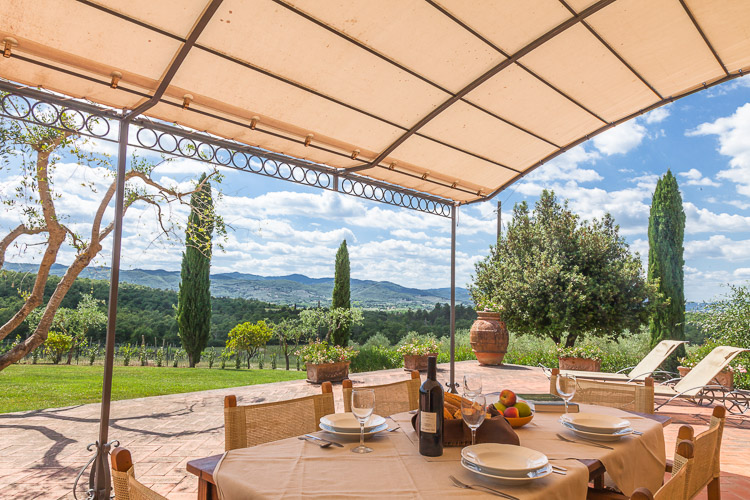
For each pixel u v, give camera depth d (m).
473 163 5.12
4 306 12.66
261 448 1.81
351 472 1.53
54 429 5.30
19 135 6.10
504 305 12.46
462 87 3.79
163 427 5.39
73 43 2.69
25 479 3.76
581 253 12.03
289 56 3.16
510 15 3.06
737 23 3.25
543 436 2.06
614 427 2.03
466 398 1.72
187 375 11.11
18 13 2.46
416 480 1.45
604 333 11.80
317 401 2.47
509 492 1.36
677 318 11.66
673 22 3.24
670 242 11.91
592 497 2.17
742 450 4.55
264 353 15.66
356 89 3.62
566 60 3.58
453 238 6.34
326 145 4.30
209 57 3.03
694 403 6.73
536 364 11.66
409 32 3.12
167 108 3.41
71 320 13.84
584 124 4.55
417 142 4.55
